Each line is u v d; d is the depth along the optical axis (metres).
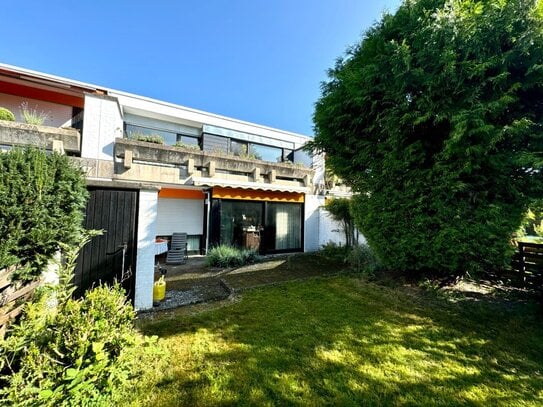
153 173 11.17
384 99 7.24
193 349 4.11
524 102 6.14
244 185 12.76
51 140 8.61
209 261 10.52
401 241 7.20
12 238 3.44
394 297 6.78
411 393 3.21
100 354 2.63
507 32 5.69
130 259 5.58
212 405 2.95
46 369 2.51
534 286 6.78
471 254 6.18
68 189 4.15
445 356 4.06
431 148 6.93
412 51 6.60
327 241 14.96
